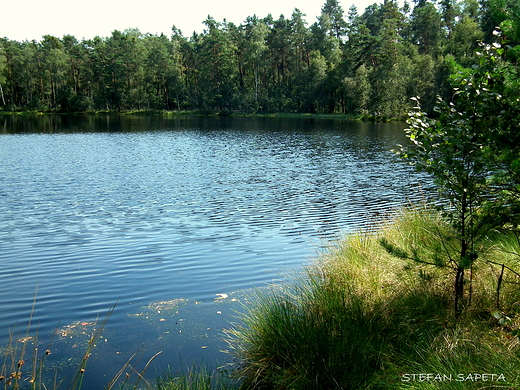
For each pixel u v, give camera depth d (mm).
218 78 80875
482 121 3990
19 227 11039
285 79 84938
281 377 3984
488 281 4871
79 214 12461
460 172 4273
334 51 78250
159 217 12141
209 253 8820
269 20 85188
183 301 6258
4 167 21188
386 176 19203
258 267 7832
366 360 3934
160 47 83688
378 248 6344
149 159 24984
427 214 7555
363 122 58438
